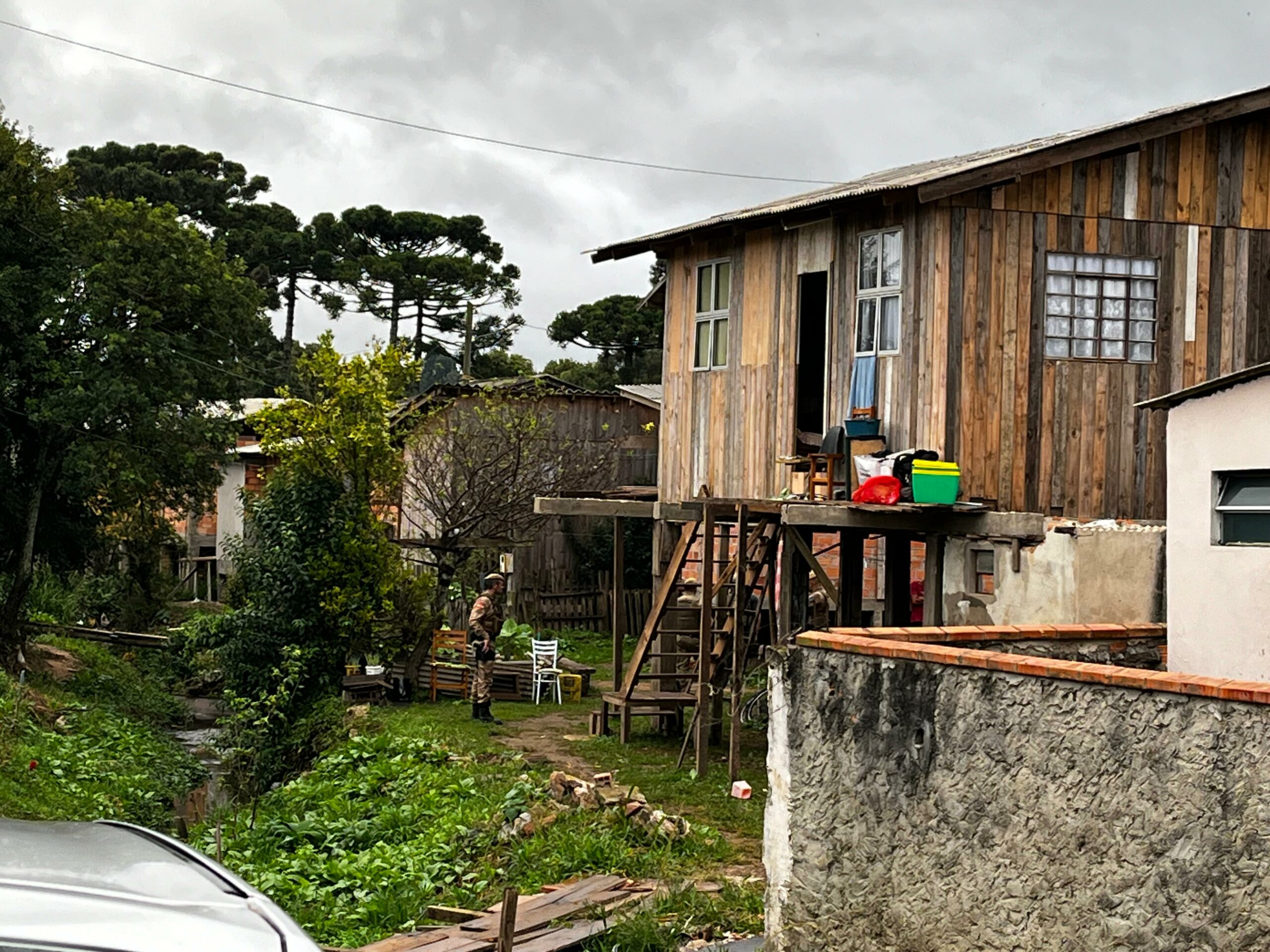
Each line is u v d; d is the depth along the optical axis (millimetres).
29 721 19391
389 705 20578
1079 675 6199
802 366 18391
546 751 16344
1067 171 14055
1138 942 5898
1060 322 14039
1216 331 14555
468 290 52750
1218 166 14602
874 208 14703
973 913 6719
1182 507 10781
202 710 25766
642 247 18312
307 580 20969
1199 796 5688
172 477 26516
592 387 50375
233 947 2561
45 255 24312
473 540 23141
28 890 2668
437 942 8688
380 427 21688
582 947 8648
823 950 7539
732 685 14391
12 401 24781
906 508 12617
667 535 18609
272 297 53156
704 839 11562
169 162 56562
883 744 7289
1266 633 9906
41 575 30734
